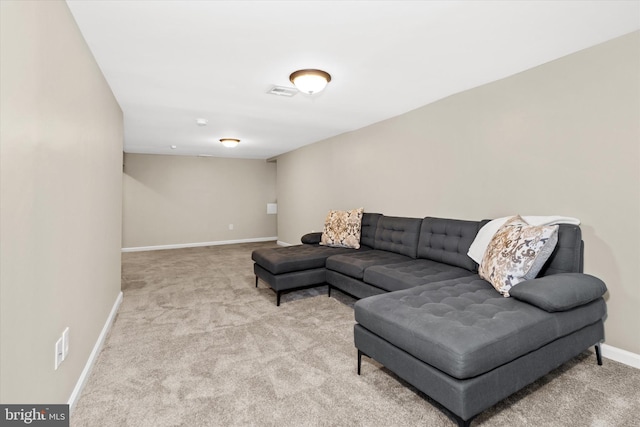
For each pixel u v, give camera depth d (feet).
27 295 3.60
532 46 6.72
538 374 4.99
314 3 5.17
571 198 7.16
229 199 23.99
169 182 21.95
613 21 5.80
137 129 14.21
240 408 5.08
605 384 5.65
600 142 6.68
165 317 9.09
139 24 5.71
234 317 9.09
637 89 6.15
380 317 5.45
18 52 3.40
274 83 8.73
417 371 4.79
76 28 5.55
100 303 7.35
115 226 9.61
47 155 4.18
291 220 20.79
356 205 14.46
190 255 19.19
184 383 5.78
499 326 4.67
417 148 11.19
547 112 7.56
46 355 4.13
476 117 9.18
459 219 9.72
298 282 10.44
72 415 4.90
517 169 8.22
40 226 3.95
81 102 5.81
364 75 8.21
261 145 18.71
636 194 6.20
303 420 4.78
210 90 9.20
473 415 4.23
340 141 15.43
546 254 6.07
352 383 5.77
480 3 5.23
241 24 5.77
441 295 6.16
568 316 5.38
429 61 7.41
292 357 6.73
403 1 5.13
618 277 6.46
